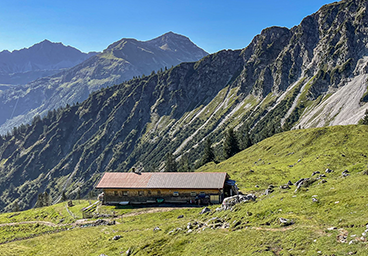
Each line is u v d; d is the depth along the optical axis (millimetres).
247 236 28469
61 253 43500
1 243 60156
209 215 41812
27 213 85312
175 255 30844
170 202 67812
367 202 26578
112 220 58000
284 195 37094
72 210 76812
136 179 73000
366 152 72750
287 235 25859
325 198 30891
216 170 118938
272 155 103375
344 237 22266
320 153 79875
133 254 34875
